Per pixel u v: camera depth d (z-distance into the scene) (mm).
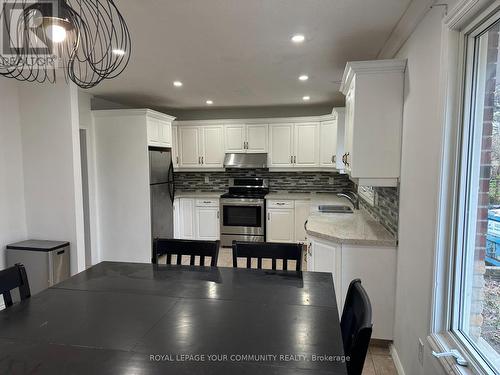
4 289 1533
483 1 1197
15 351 1115
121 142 4270
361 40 2367
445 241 1540
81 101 4125
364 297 1228
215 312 1397
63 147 3189
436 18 1639
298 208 5066
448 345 1477
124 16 1946
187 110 5688
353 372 1039
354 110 2359
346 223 3061
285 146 5262
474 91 1435
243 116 5617
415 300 1922
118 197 4352
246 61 2852
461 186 1489
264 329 1254
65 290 1653
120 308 1440
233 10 1888
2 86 3059
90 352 1106
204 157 5523
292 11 1906
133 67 3020
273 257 2035
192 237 5430
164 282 1764
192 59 2805
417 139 1926
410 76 2104
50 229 3287
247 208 5207
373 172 2365
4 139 3088
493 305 1327
